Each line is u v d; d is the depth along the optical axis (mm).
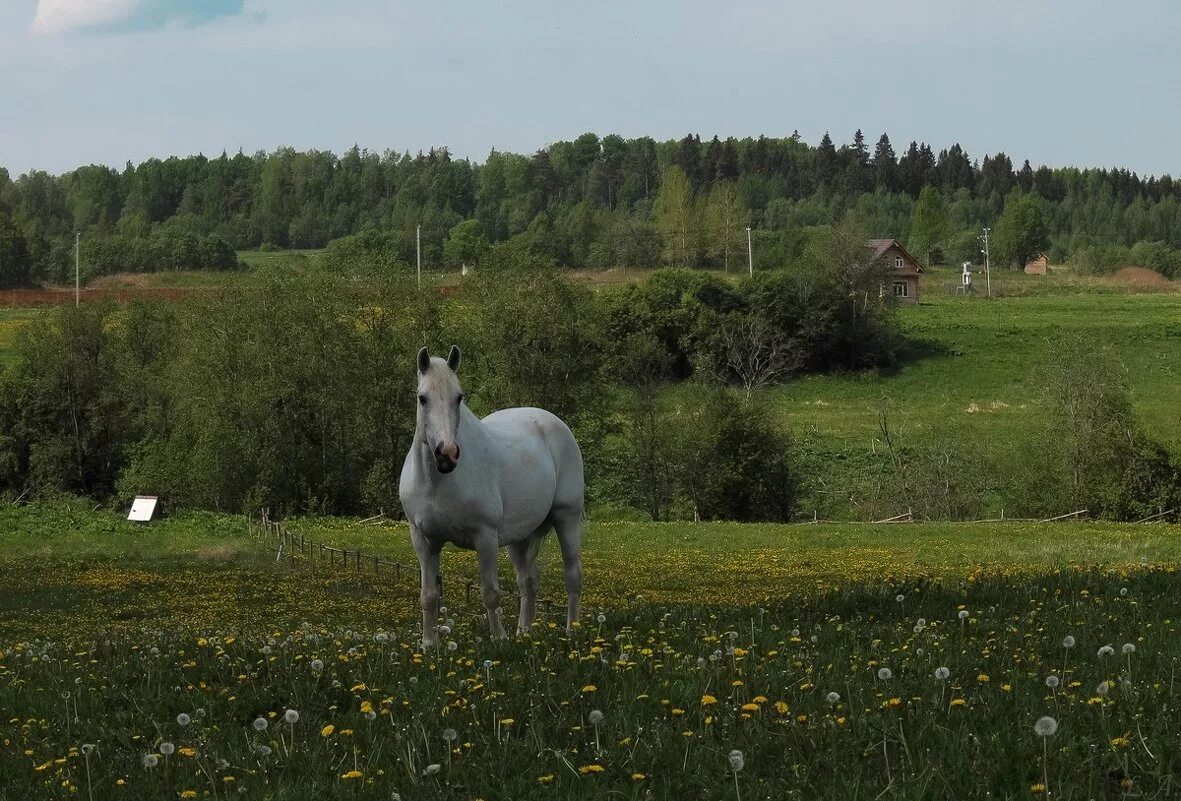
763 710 6746
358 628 18266
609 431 63938
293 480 58594
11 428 68188
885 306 98750
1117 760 5605
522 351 61938
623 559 33750
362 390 58781
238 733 7223
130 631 18547
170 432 63875
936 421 79500
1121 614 10195
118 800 6125
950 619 10477
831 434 76375
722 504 62344
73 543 37562
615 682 7680
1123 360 97438
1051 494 56969
